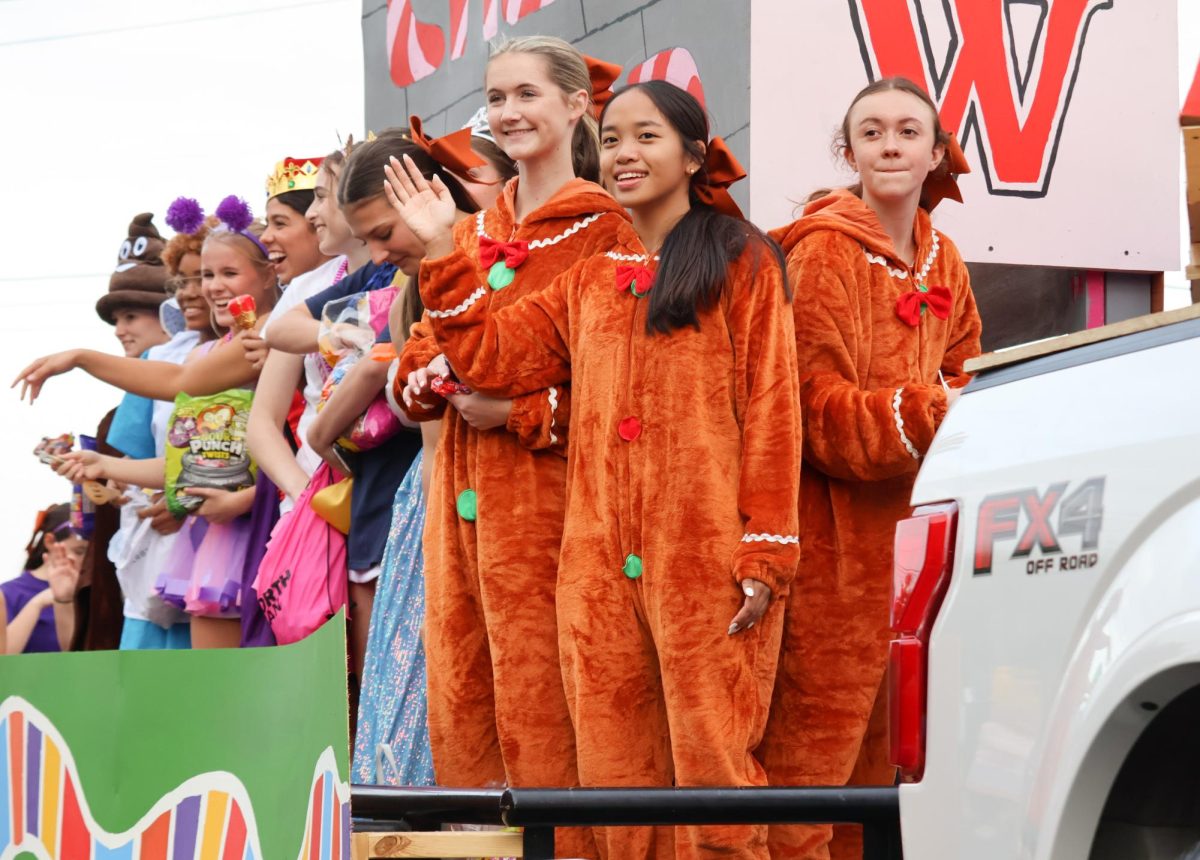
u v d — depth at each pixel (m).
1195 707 5.19
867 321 9.65
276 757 5.88
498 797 7.63
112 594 15.53
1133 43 11.99
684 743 8.67
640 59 12.23
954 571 5.89
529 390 9.41
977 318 10.45
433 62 15.59
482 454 9.60
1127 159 11.98
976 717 5.70
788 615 9.42
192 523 13.83
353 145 12.34
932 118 9.92
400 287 11.67
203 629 13.63
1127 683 5.02
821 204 9.98
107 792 6.47
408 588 10.63
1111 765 5.20
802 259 9.62
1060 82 11.85
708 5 11.45
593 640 8.98
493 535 9.47
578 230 9.70
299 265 13.44
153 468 14.60
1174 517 5.06
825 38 11.24
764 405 8.83
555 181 9.98
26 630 16.97
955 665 5.81
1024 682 5.50
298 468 12.39
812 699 9.36
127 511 14.71
